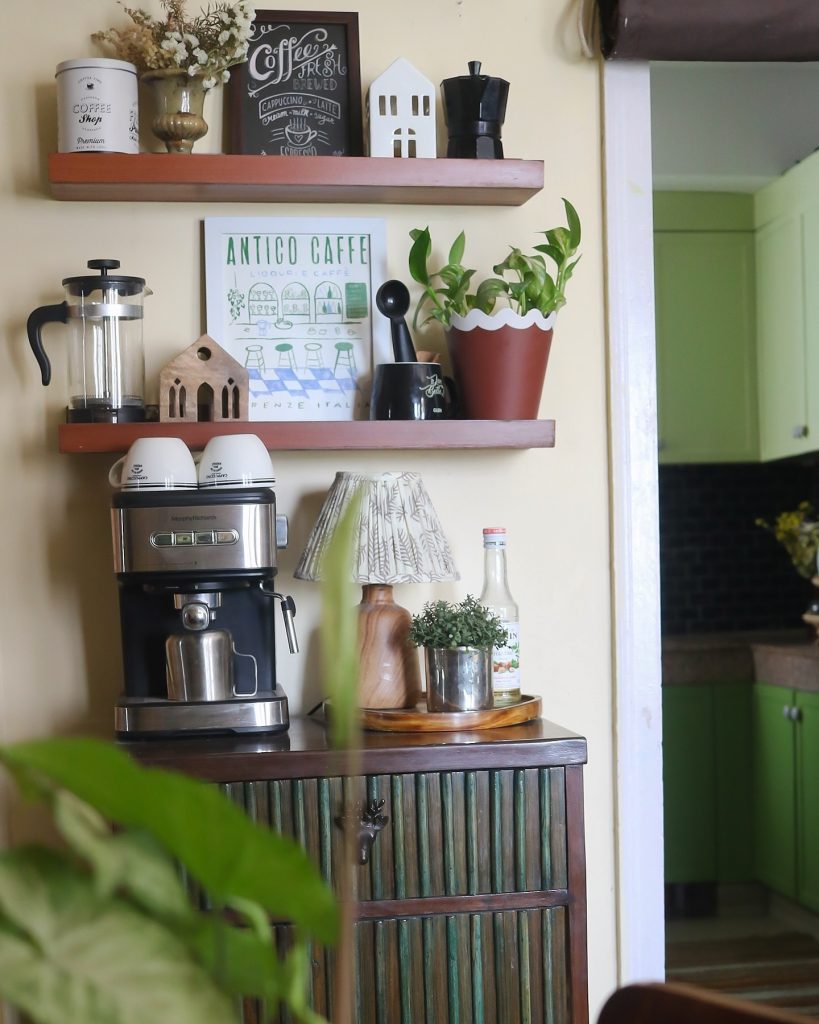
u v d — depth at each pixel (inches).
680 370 184.1
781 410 177.6
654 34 92.3
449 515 94.3
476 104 89.6
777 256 177.2
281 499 92.5
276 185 86.8
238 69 91.1
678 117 173.9
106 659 90.0
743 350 185.2
